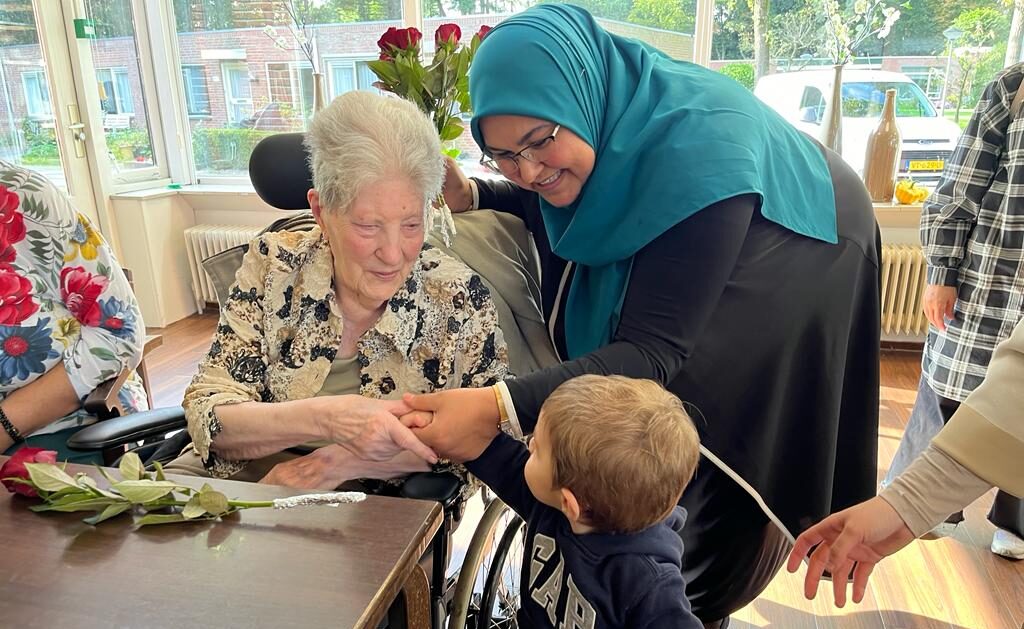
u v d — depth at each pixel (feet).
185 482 2.90
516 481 3.58
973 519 7.13
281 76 13.65
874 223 4.51
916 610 5.89
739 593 4.75
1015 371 2.65
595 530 3.05
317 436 3.67
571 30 3.78
